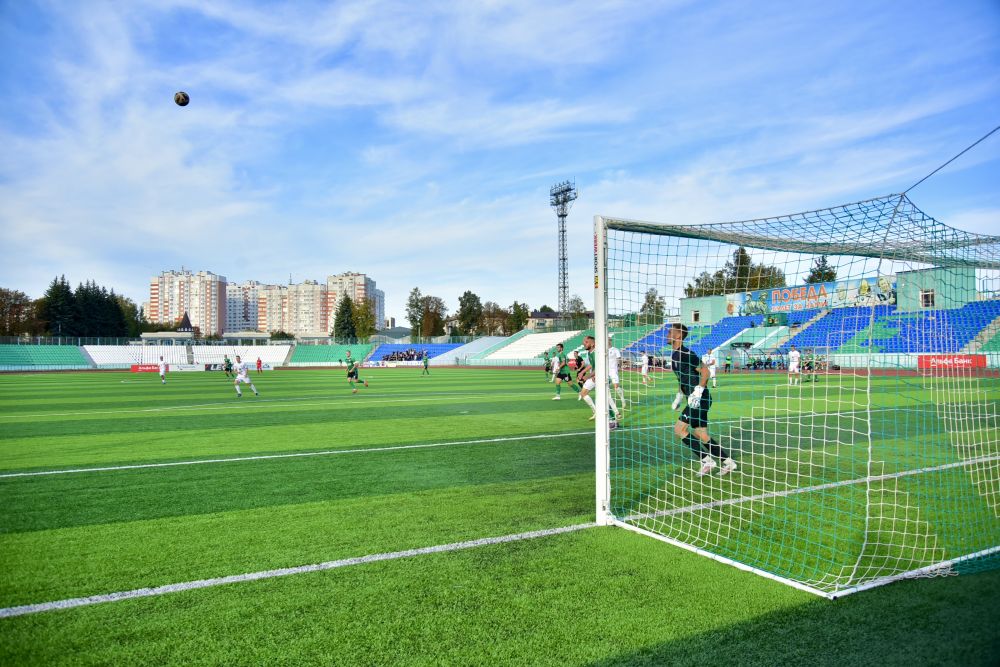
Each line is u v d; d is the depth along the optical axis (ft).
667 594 11.50
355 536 15.24
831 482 20.63
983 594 11.50
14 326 261.24
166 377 121.70
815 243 17.65
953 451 26.68
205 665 9.11
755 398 52.01
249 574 12.69
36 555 13.94
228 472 23.26
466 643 9.65
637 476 22.27
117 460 25.99
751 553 13.79
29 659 9.26
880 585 11.89
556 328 194.49
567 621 10.39
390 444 29.96
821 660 9.07
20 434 34.47
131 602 11.34
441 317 312.71
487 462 25.16
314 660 9.20
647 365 32.81
